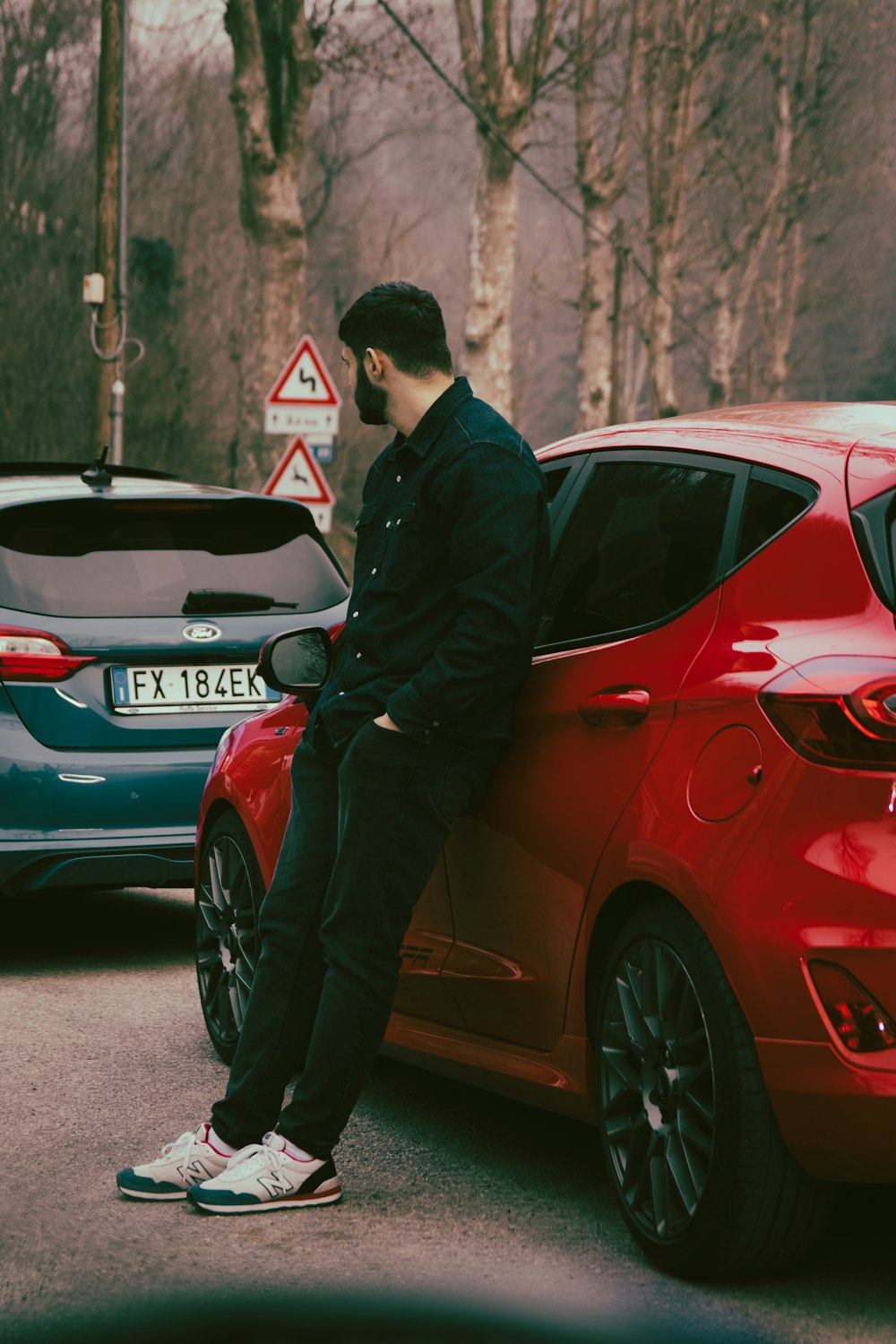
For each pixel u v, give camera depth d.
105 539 7.55
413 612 4.47
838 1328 3.70
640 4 41.94
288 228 28.73
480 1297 3.84
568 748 4.35
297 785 4.81
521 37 33.59
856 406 4.53
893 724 3.52
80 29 42.56
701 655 4.05
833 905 3.56
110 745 7.29
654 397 45.66
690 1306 3.80
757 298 58.03
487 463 4.34
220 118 47.19
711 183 51.66
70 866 7.22
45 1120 5.32
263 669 4.98
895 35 51.94
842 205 57.00
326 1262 4.10
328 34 30.17
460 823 4.72
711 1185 3.82
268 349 28.92
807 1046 3.59
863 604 3.75
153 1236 4.29
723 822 3.80
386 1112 5.54
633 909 4.24
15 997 7.06
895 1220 4.41
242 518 7.86
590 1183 4.79
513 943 4.53
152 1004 6.95
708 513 4.29
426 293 4.56
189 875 7.42
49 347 43.28
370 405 4.57
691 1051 3.95
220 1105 4.64
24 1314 3.76
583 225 41.53
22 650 7.20
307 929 4.70
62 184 43.66
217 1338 3.60
